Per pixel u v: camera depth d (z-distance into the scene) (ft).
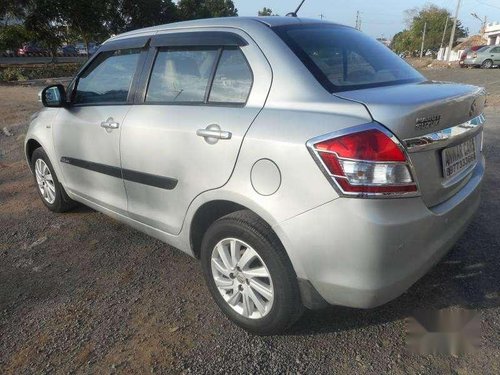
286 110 7.82
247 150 7.91
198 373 7.86
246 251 8.32
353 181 6.82
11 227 14.42
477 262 10.87
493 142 22.72
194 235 9.66
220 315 9.45
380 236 6.86
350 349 8.26
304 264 7.46
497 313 9.04
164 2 137.59
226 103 8.75
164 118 9.61
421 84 8.97
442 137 7.65
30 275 11.41
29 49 157.28
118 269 11.52
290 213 7.39
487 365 7.72
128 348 8.55
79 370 8.05
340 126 7.05
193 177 8.94
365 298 7.19
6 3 89.45
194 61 9.55
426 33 218.59
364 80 8.58
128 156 10.50
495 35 171.22
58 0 92.27
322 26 9.85
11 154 24.26
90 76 12.46
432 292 9.80
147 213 10.55
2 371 8.12
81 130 12.03
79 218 14.90
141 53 10.87
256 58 8.48
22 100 47.24
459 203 8.36
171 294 10.30
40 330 9.20
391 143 6.82
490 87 56.80
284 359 8.09
